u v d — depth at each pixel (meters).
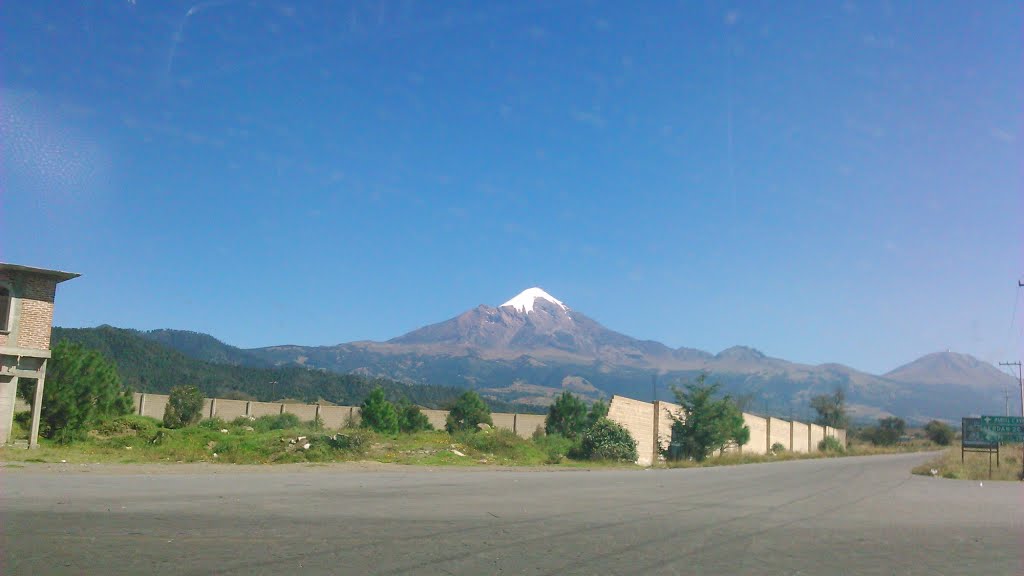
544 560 9.61
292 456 28.66
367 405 55.44
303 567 8.73
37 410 29.00
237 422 48.50
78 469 21.36
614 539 11.35
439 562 9.28
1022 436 34.12
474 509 14.35
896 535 12.83
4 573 7.98
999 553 11.21
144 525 11.06
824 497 20.05
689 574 9.12
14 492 14.23
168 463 25.88
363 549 9.89
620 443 40.81
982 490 24.38
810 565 9.91
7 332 28.67
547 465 34.56
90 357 35.56
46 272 29.69
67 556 8.84
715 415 47.56
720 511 15.55
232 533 10.70
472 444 37.03
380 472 24.84
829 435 103.50
